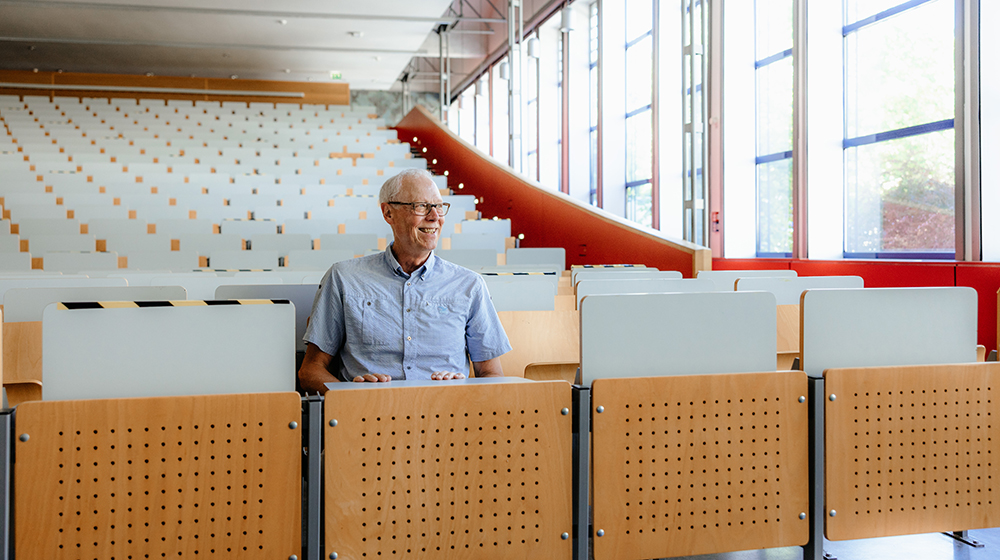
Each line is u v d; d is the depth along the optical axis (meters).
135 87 17.08
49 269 5.19
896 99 6.68
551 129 13.73
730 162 8.48
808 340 1.82
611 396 1.65
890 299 1.87
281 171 10.62
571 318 2.85
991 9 5.37
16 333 2.35
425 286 2.20
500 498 1.59
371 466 1.52
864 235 7.11
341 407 1.50
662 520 1.68
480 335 2.27
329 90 17.98
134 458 1.44
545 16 13.56
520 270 4.43
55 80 16.69
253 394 1.49
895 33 6.66
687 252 6.35
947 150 6.15
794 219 7.48
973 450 1.84
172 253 5.39
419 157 13.45
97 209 7.63
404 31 13.10
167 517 1.45
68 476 1.41
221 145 12.21
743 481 1.72
